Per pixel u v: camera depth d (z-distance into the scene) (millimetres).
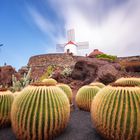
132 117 2980
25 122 3244
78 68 14414
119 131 3043
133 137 2994
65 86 6629
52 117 3297
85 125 4301
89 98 5641
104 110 3229
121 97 3131
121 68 15609
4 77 11688
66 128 4066
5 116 4070
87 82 13117
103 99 3338
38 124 3217
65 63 32719
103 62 13961
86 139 3492
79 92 6035
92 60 14266
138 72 15727
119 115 3045
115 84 3432
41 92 3373
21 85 8625
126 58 27250
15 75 12367
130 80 5285
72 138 3521
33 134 3236
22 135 3301
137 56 27047
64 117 3547
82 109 5871
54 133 3398
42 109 3240
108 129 3150
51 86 3576
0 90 4270
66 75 14906
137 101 3057
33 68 32594
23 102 3326
